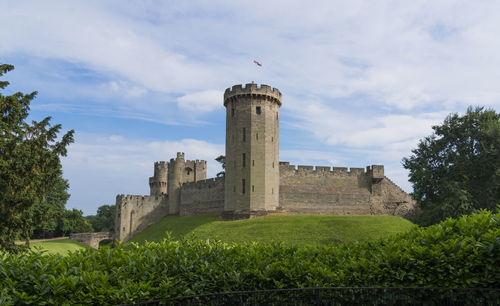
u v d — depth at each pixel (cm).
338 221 4878
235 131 5966
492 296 995
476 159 4444
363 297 1080
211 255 1214
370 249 1308
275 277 1139
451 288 960
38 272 906
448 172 4600
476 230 1107
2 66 2511
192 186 7844
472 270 1033
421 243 1162
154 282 1029
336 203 6475
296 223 4950
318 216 5319
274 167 5978
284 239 4438
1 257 1005
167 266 1084
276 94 6116
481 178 4459
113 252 1141
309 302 1091
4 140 2297
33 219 2550
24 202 2356
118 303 917
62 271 952
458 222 1220
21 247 2462
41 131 2542
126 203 8069
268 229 4841
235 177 5847
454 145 4738
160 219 8338
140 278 1022
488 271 1010
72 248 6819
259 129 5878
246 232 4869
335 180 6594
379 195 6688
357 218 5075
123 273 1002
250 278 1136
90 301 894
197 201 7650
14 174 2241
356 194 6588
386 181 6762
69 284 895
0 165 2180
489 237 1030
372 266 1121
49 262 973
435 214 4416
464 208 4122
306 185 6450
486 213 1219
